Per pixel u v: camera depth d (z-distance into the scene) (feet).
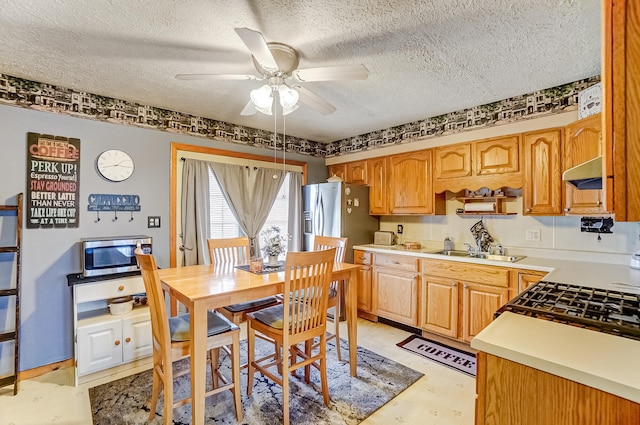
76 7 5.18
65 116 8.59
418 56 6.88
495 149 9.65
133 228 9.77
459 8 5.27
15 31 5.86
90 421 6.35
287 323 6.22
